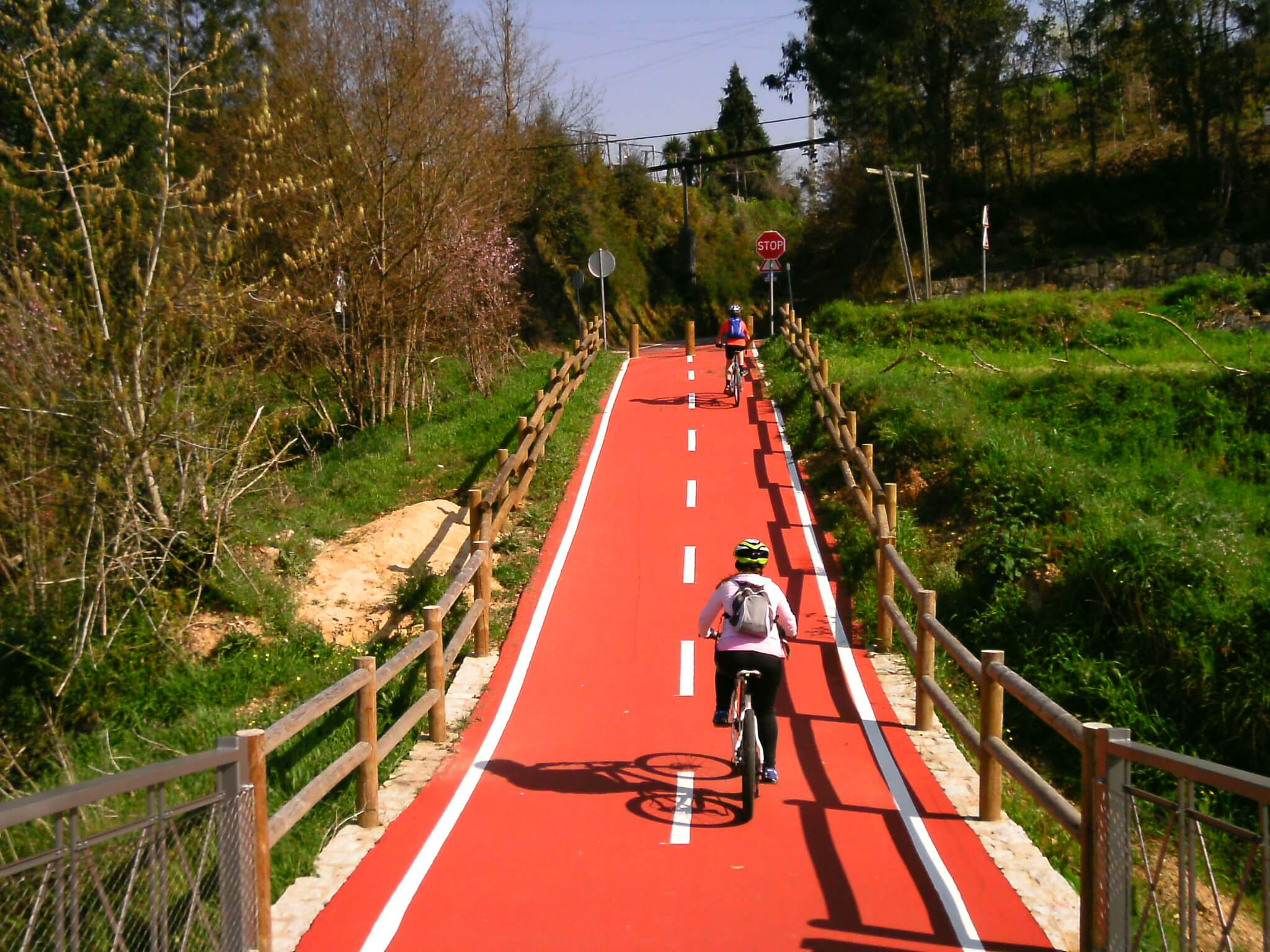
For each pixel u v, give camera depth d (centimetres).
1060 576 1284
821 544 1521
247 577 1247
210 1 2405
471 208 2355
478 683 1105
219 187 2139
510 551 1498
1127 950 507
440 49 2269
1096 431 1753
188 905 474
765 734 789
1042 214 4209
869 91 4178
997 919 629
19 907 422
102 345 1134
